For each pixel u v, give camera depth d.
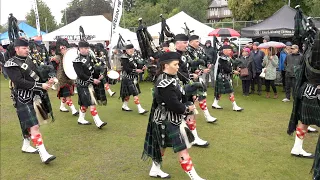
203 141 4.58
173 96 2.96
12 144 4.94
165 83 2.96
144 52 4.62
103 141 4.94
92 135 5.26
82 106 5.79
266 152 4.29
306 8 22.94
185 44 4.00
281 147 4.48
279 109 6.93
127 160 4.15
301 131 4.04
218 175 3.59
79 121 5.97
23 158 4.33
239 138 4.92
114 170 3.84
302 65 3.71
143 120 6.20
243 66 8.42
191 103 3.14
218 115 6.44
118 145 4.74
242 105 7.43
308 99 3.71
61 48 6.58
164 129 3.14
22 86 3.80
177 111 3.00
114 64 10.80
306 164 3.87
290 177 3.51
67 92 6.75
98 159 4.20
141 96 8.80
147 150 3.39
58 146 4.74
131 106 7.51
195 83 3.37
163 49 4.51
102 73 5.49
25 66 3.81
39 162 4.17
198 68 4.61
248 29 10.87
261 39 13.26
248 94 8.73
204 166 3.86
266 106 7.29
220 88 6.83
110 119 6.31
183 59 4.00
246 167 3.81
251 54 8.60
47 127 5.79
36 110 4.02
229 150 4.40
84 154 4.40
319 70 2.86
